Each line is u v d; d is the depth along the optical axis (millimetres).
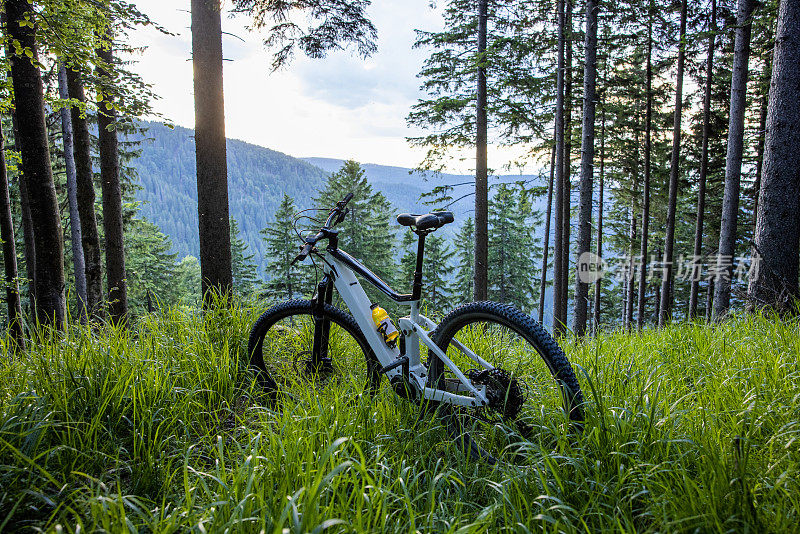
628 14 13703
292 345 3475
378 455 1787
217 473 1772
